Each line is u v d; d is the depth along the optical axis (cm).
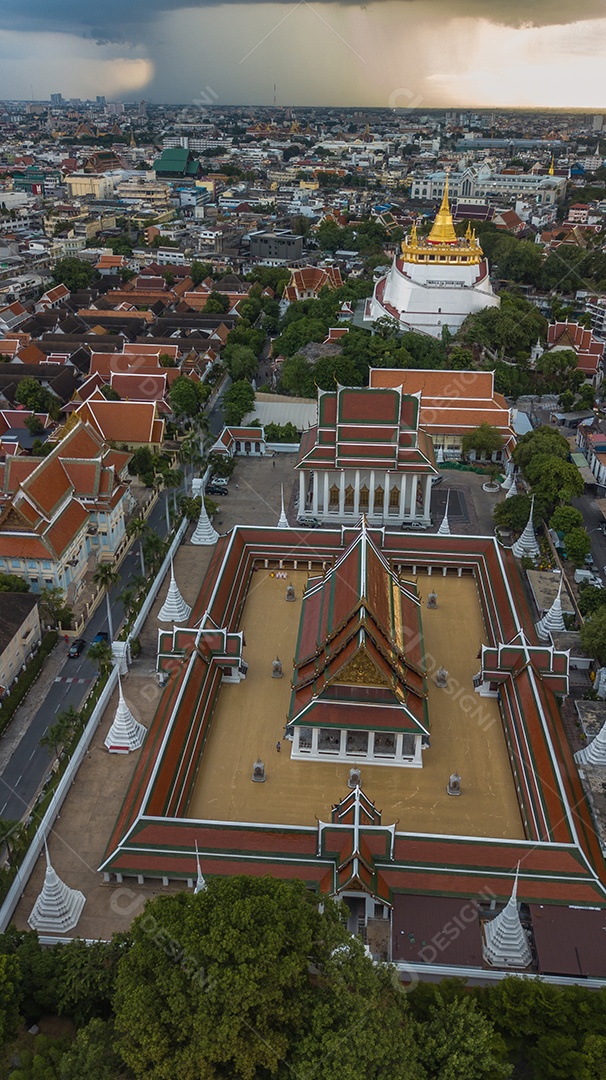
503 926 7244
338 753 9675
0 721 10388
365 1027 5581
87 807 9069
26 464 13762
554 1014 6325
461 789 9281
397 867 7800
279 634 11900
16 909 7888
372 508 15362
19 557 12381
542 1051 6072
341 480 15138
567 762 9119
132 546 14862
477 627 12125
